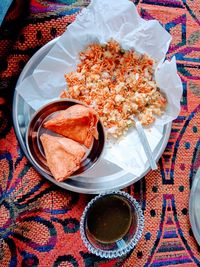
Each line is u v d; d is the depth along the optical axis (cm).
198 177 38
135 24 35
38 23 36
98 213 36
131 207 36
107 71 37
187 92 40
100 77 37
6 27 35
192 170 39
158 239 38
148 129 37
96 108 36
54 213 36
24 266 35
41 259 35
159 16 39
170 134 39
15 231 35
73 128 34
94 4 34
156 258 38
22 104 35
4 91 35
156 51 37
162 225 38
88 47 36
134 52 37
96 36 36
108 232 36
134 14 35
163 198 39
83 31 35
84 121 33
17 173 35
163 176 39
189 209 38
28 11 36
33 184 35
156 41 36
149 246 38
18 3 35
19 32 35
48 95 36
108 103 36
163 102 37
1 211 34
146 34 36
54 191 36
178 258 39
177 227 39
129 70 37
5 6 32
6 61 35
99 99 36
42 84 35
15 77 36
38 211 36
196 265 39
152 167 35
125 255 37
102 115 36
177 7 40
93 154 35
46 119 34
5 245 34
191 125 40
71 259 36
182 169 39
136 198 38
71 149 33
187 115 40
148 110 37
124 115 37
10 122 35
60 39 35
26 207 35
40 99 36
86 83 36
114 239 36
